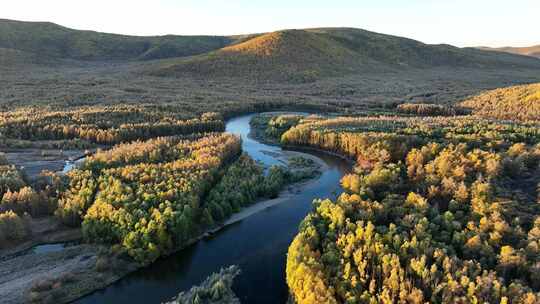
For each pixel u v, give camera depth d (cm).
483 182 6153
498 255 4691
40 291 5150
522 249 4659
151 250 5891
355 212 5994
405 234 5194
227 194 7662
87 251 6094
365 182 6906
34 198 6969
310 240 5416
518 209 5575
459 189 5981
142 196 6725
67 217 6700
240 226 7100
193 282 5519
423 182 6712
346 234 5469
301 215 7512
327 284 4662
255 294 5206
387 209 5919
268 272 5706
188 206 6550
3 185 7238
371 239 5150
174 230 6178
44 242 6338
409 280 4522
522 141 8006
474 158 6862
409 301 4281
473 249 4881
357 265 4834
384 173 6938
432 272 4441
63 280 5388
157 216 6119
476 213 5516
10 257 5941
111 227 6206
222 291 5097
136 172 7744
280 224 7162
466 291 4253
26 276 5481
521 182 6334
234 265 5831
